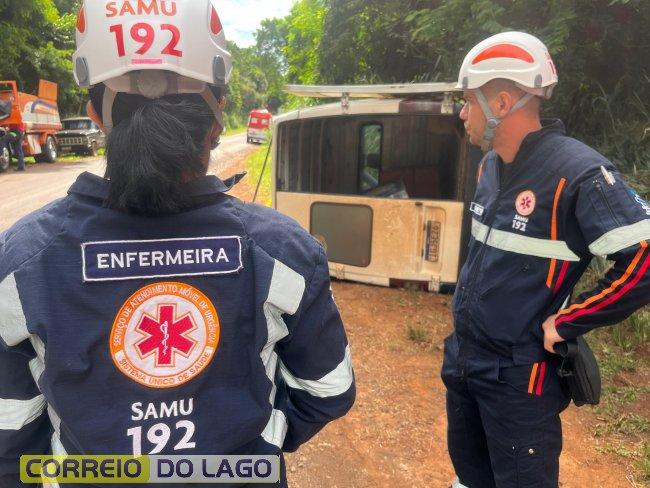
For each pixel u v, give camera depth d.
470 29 5.50
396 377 3.78
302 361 1.12
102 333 0.95
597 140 5.75
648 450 2.88
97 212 0.98
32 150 17.59
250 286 1.01
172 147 0.93
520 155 1.85
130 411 0.97
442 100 4.93
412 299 5.16
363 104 4.97
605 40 5.55
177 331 0.99
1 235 1.02
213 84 1.04
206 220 1.00
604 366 3.78
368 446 3.01
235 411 1.01
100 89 1.07
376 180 6.48
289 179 5.89
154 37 0.96
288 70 14.39
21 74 23.36
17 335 0.95
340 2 8.38
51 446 1.09
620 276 1.62
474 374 1.98
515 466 1.92
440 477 2.77
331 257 5.61
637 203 1.63
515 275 1.83
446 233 5.11
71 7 27.59
